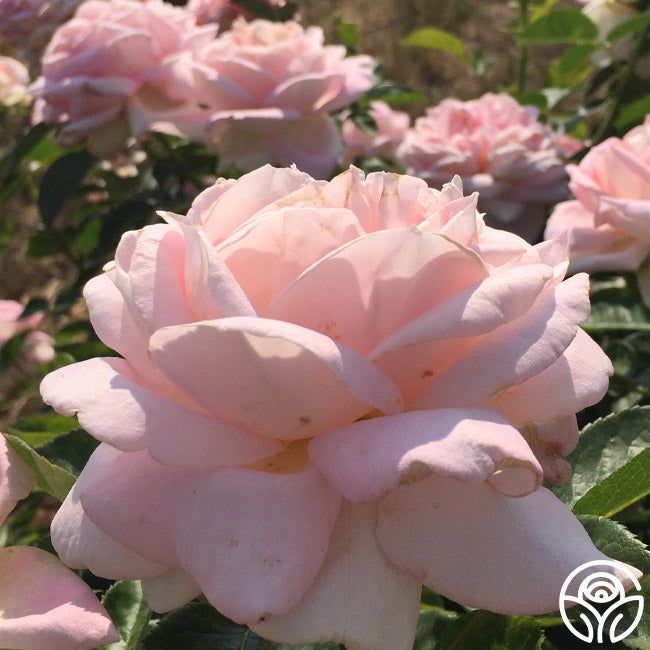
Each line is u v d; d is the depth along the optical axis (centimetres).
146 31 57
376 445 26
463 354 27
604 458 37
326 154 57
